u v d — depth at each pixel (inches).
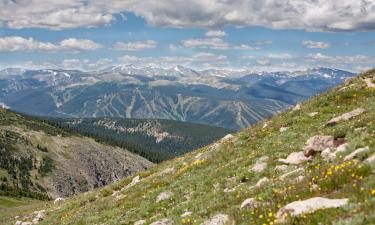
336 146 798.5
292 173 721.0
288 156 864.9
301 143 933.2
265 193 647.8
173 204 876.6
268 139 1114.7
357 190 500.1
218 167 1032.8
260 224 529.0
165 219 743.1
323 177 595.8
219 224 603.5
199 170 1082.7
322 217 462.3
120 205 1079.6
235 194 745.6
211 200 762.2
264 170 831.1
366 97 1208.8
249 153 1049.5
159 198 959.6
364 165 562.3
